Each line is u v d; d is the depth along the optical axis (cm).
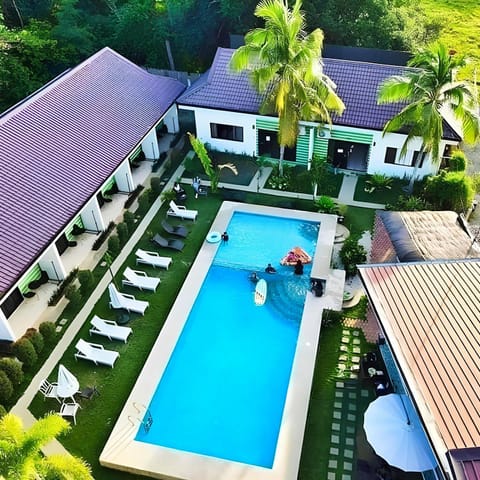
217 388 2377
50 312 2748
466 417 1666
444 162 3553
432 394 1745
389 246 2628
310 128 3497
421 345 1934
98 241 3123
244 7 4509
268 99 3284
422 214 2734
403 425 1906
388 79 3228
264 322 2662
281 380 2398
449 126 3262
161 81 3941
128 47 5019
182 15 4756
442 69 2872
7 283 2364
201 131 3831
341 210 3250
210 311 2734
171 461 2075
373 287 2223
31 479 1501
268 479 1995
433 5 6219
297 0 2931
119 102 3550
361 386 2330
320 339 2545
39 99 3234
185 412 2284
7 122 2988
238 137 3794
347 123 3406
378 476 1994
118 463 2070
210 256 3017
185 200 3441
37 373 2462
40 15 5391
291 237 3156
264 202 3412
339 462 2067
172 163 3788
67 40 4747
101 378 2430
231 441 2173
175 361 2497
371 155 3519
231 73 3719
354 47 4128
